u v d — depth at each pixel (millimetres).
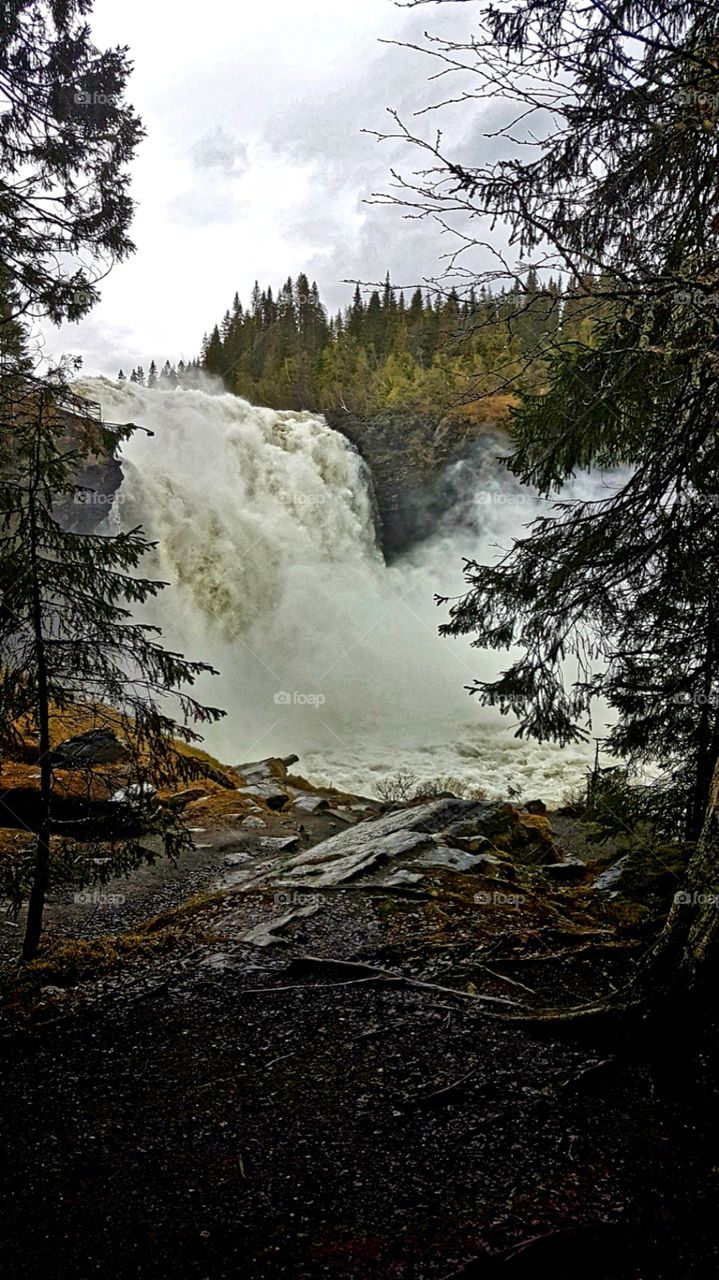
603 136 3441
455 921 5594
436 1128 3107
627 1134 3066
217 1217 2590
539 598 5160
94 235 8938
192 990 4574
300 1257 2391
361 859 7375
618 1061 3490
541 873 8289
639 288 3459
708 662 5664
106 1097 3408
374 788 23328
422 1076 3492
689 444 4332
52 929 7305
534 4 2998
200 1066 3672
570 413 5012
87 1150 2992
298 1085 3463
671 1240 2508
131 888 8891
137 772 6148
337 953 5066
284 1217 2586
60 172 9156
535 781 24188
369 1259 2377
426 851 7707
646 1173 2834
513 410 5523
